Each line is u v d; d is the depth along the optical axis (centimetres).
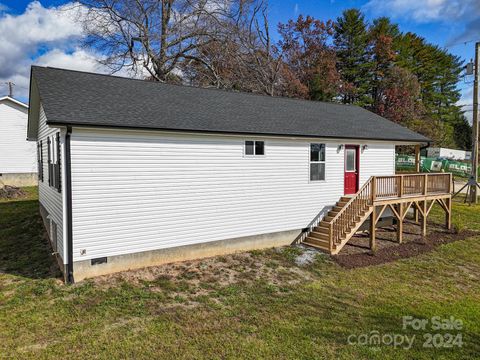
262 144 1038
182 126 845
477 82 1911
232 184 982
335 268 930
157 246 860
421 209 1378
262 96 1432
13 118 2342
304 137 1067
